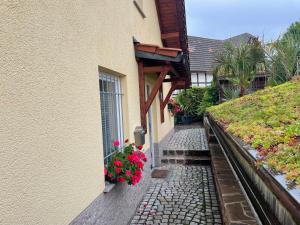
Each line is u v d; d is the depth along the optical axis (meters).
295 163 1.48
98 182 3.64
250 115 3.61
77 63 3.15
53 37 2.64
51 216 2.48
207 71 29.12
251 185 2.43
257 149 2.03
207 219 5.09
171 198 6.27
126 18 5.49
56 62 2.68
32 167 2.23
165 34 10.84
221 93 17.78
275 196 1.52
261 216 2.09
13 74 2.06
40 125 2.37
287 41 8.80
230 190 4.59
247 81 12.73
